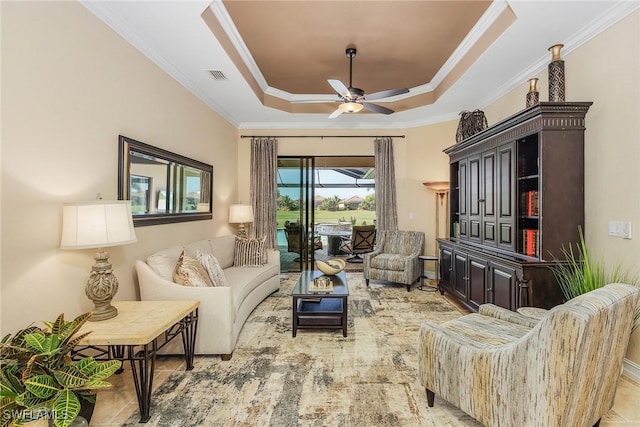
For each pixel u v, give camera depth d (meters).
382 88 4.68
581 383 1.33
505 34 2.70
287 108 5.01
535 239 2.85
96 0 2.27
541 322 1.35
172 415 1.90
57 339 1.50
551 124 2.64
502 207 3.23
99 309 2.04
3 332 1.71
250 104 4.58
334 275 3.75
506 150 3.16
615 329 1.43
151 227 3.07
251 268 4.22
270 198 5.67
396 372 2.39
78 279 2.19
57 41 2.02
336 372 2.39
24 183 1.82
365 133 5.73
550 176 2.64
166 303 2.36
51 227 1.99
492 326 2.07
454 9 2.77
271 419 1.86
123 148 2.63
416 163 5.54
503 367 1.51
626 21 2.28
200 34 2.73
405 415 1.89
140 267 2.68
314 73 4.17
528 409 1.40
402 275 4.68
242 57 3.54
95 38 2.34
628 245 2.28
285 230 5.93
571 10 2.37
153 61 3.07
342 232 8.45
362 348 2.79
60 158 2.05
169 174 3.36
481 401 1.62
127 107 2.70
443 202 5.30
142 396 1.84
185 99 3.75
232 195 5.44
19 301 1.79
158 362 2.56
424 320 3.49
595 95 2.55
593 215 2.56
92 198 2.32
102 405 2.00
